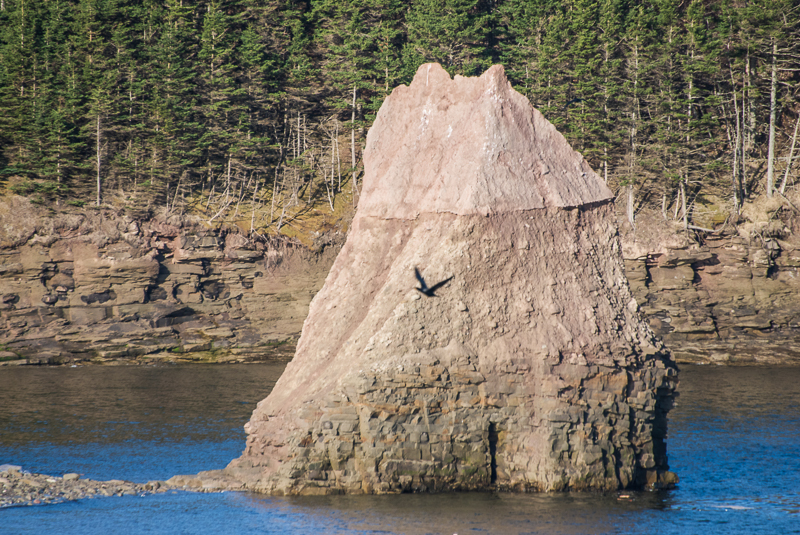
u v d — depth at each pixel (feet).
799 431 229.25
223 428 234.17
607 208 161.07
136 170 495.00
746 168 500.74
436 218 157.07
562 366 143.02
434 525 123.65
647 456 150.82
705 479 168.25
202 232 456.86
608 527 125.70
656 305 431.43
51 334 413.39
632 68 488.85
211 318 445.78
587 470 142.61
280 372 366.02
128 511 134.21
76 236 433.89
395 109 180.65
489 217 151.33
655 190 490.49
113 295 432.25
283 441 147.95
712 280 439.22
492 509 131.95
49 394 302.04
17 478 158.71
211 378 346.54
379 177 176.14
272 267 460.55
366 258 166.40
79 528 125.08
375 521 125.70
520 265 149.89
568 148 163.84
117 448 204.33
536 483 141.69
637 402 147.54
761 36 479.00
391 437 139.85
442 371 140.97
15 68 493.36
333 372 147.95
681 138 483.92
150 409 269.03
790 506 145.07
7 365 384.88
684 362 394.52
